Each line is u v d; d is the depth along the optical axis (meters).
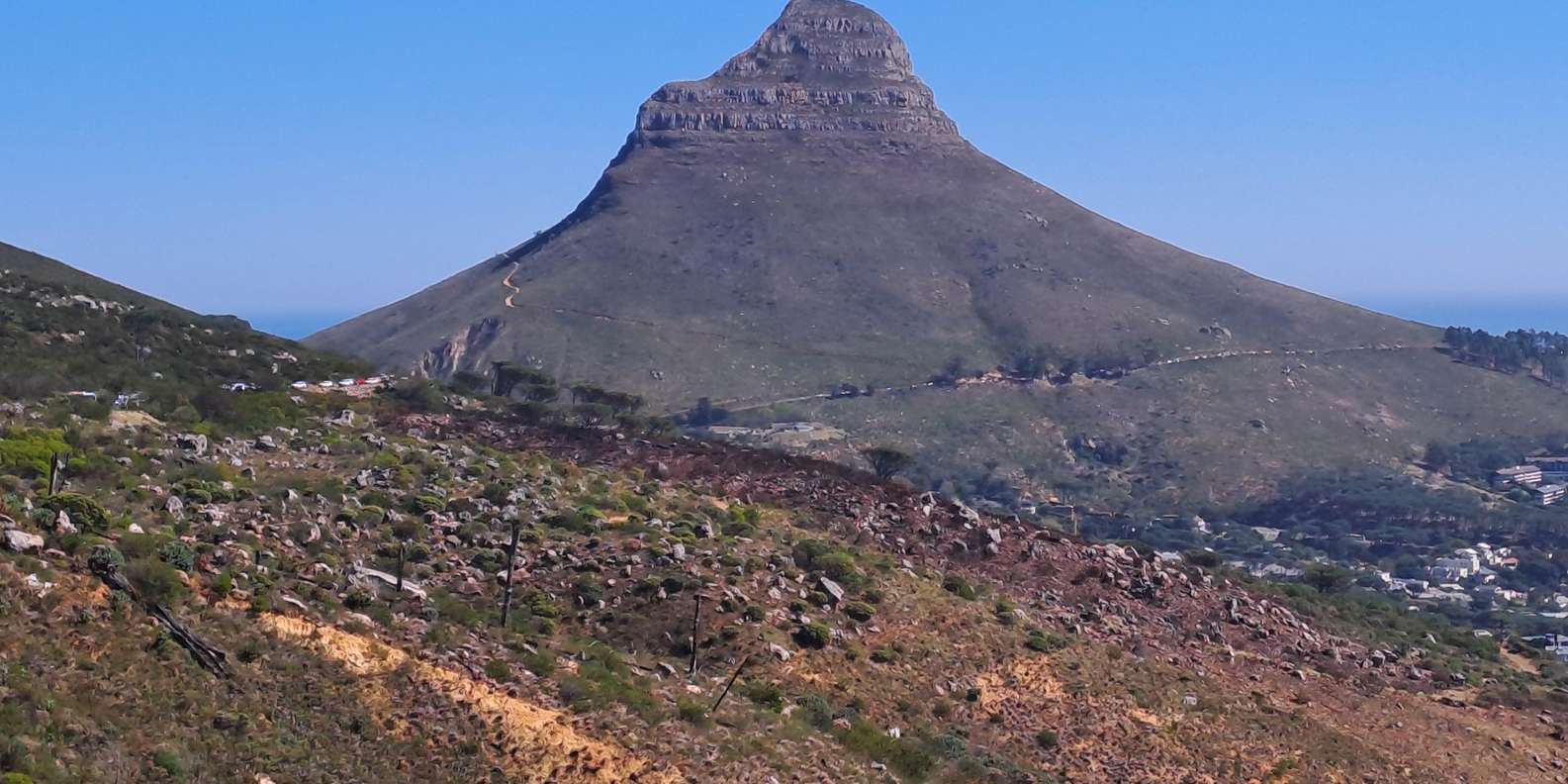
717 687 47.94
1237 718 55.25
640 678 46.50
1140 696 54.91
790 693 48.91
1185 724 53.72
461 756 38.84
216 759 35.84
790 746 43.88
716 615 53.06
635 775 39.44
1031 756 49.34
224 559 45.75
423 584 52.06
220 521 52.78
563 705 42.16
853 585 58.59
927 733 49.06
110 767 34.09
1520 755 58.38
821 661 51.91
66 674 36.66
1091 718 52.75
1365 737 56.53
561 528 60.56
